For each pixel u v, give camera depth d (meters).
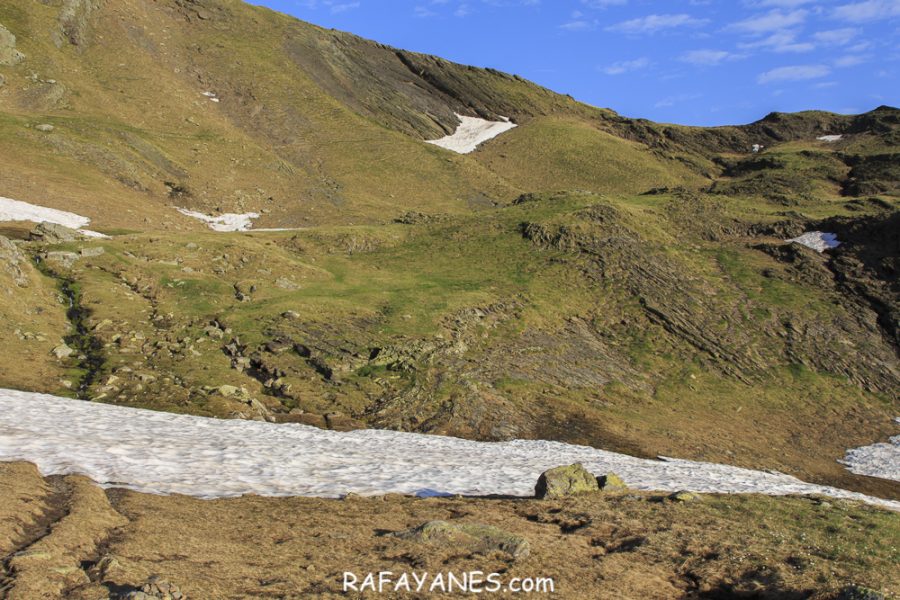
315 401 40.53
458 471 28.06
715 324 66.25
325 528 17.31
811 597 14.06
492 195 132.12
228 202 97.56
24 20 122.69
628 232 81.94
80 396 35.34
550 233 80.56
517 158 161.50
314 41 176.88
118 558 13.34
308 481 23.39
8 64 110.44
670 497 22.70
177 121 120.88
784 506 22.98
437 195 126.81
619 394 52.00
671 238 84.81
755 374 59.94
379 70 186.50
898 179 120.88
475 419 41.53
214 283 55.34
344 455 29.02
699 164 168.12
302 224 96.12
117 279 53.47
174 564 13.62
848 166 137.38
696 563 16.38
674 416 50.00
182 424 31.52
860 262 75.62
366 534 17.00
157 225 79.00
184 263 59.22
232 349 45.19
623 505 21.36
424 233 86.56
